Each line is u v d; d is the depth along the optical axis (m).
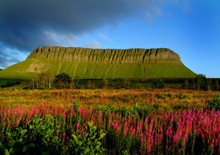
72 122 6.12
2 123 5.30
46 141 3.30
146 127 4.79
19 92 23.39
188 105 9.00
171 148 3.87
